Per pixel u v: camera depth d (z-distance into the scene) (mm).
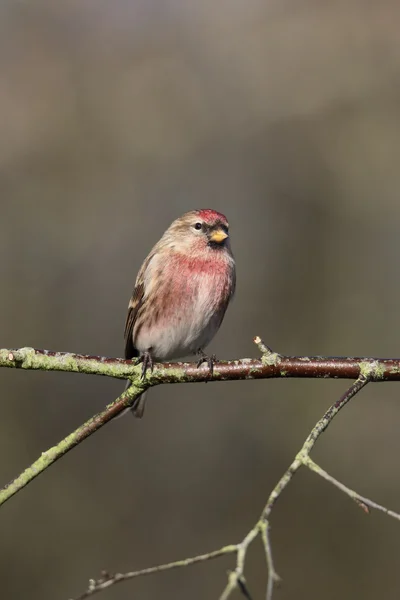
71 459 12570
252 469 12875
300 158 14922
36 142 14938
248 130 15172
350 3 14758
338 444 12945
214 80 15430
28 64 15320
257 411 13227
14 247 14250
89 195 14891
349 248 14555
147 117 15367
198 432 13148
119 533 12117
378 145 14477
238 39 15445
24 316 13812
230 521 12336
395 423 13031
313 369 5227
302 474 12383
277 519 11961
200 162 15273
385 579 11328
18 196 14602
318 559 11547
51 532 11961
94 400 12945
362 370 5129
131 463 12844
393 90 14477
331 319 14234
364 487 12539
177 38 15711
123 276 14398
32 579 11555
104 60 15586
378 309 14133
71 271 14281
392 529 11758
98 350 13820
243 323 14453
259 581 11125
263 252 14805
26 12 15477
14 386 12695
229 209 15039
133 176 15164
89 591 3582
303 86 14859
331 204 14703
